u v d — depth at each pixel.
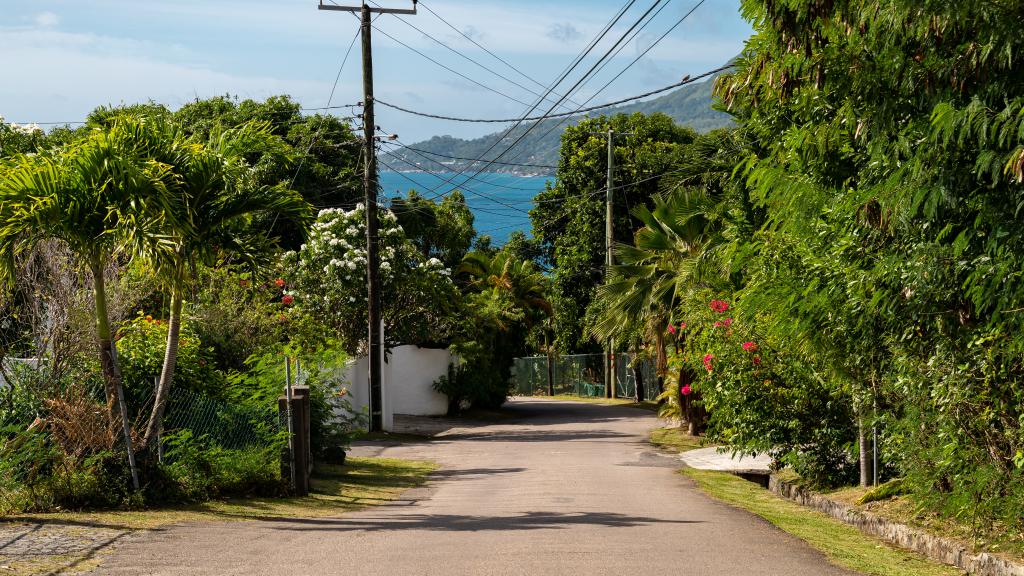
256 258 11.88
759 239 12.49
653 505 12.20
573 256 45.91
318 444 17.38
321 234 29.25
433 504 12.48
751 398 13.79
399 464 18.67
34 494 10.29
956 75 6.76
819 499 12.66
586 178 45.88
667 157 42.41
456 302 31.67
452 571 7.37
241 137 11.80
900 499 11.24
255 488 12.59
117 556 7.73
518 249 51.91
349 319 29.34
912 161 7.00
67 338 12.19
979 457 8.66
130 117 11.34
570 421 32.12
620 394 49.12
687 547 8.73
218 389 14.27
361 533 9.51
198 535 8.98
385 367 28.30
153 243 10.26
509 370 39.56
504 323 37.22
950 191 6.91
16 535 8.52
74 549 7.95
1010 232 6.75
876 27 6.98
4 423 10.86
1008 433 8.14
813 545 9.33
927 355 9.30
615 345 30.89
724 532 9.88
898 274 8.50
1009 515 8.29
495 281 40.50
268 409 13.36
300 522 10.37
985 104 6.56
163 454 11.78
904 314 8.80
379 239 29.86
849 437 13.42
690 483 15.31
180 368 13.23
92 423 10.73
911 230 7.84
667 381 27.36
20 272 12.61
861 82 7.47
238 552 8.14
